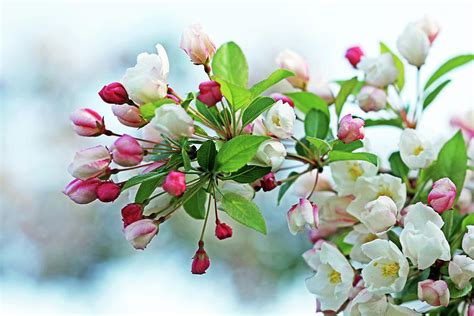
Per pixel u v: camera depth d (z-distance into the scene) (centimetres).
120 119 105
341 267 106
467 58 116
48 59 301
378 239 104
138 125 105
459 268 103
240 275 215
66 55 303
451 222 105
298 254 198
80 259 256
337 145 108
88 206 257
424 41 115
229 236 105
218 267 220
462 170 108
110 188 104
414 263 103
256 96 106
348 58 117
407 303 109
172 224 222
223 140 105
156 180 104
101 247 252
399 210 107
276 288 204
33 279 260
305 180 112
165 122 102
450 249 106
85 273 255
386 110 117
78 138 287
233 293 218
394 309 104
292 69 115
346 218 110
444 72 117
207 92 103
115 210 253
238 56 111
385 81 114
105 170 105
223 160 103
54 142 286
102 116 108
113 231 251
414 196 111
